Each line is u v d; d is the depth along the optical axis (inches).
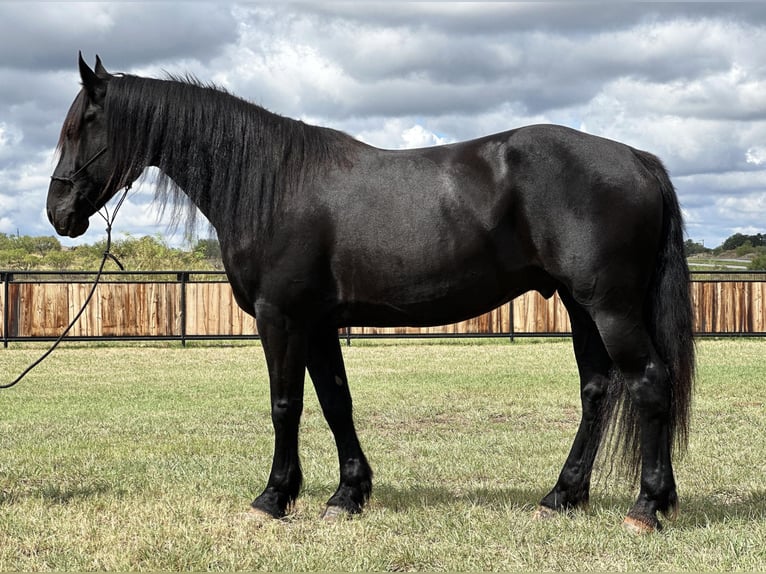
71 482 243.4
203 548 176.6
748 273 687.1
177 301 677.9
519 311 702.5
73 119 206.4
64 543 181.3
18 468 259.1
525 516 196.5
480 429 333.4
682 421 183.0
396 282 187.0
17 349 659.4
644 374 180.5
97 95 205.2
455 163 188.2
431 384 458.9
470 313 192.4
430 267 184.9
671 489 181.9
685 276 185.0
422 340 725.9
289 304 192.2
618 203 177.8
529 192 181.6
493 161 184.9
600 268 177.9
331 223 189.5
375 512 203.5
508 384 457.1
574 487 199.0
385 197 188.1
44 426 343.0
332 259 190.9
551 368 528.1
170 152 203.2
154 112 202.8
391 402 397.4
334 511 201.0
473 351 636.1
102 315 671.8
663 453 181.5
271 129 196.9
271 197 192.4
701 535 178.9
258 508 200.1
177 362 581.3
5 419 361.1
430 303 188.4
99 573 163.6
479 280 186.7
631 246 178.4
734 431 316.5
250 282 195.0
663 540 174.9
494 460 269.9
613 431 193.5
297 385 196.4
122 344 700.0
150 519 199.3
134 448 294.8
